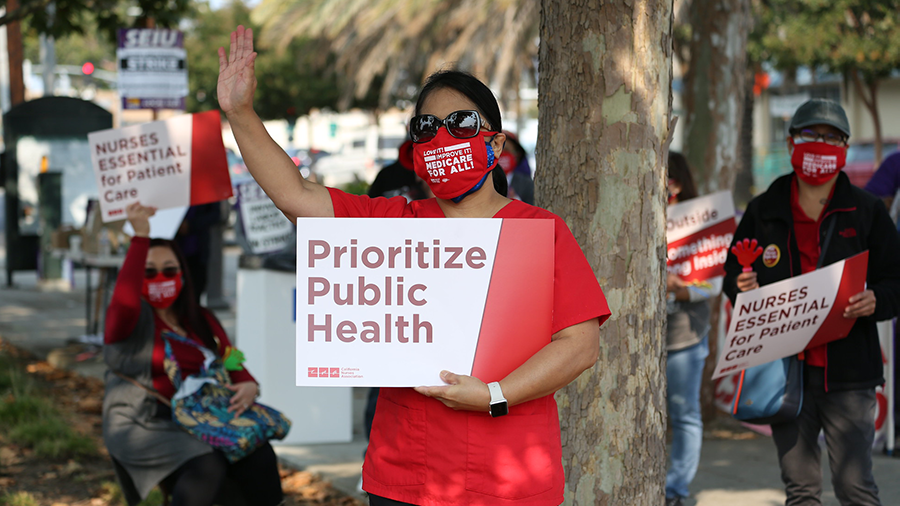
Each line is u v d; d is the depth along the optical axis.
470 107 2.27
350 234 2.21
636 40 2.98
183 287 4.12
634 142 2.99
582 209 3.02
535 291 2.20
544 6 3.15
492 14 21.53
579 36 3.01
